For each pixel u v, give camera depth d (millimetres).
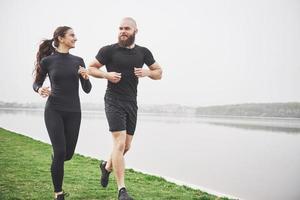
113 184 5738
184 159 10352
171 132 20859
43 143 11531
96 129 21922
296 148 13312
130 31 4598
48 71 4613
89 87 4797
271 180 7469
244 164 9641
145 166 8898
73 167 7285
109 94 4652
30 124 24531
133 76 4660
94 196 5000
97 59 4629
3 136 13352
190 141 15688
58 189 4500
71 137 4598
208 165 9328
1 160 7762
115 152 4582
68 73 4551
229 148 13258
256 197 5922
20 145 10781
